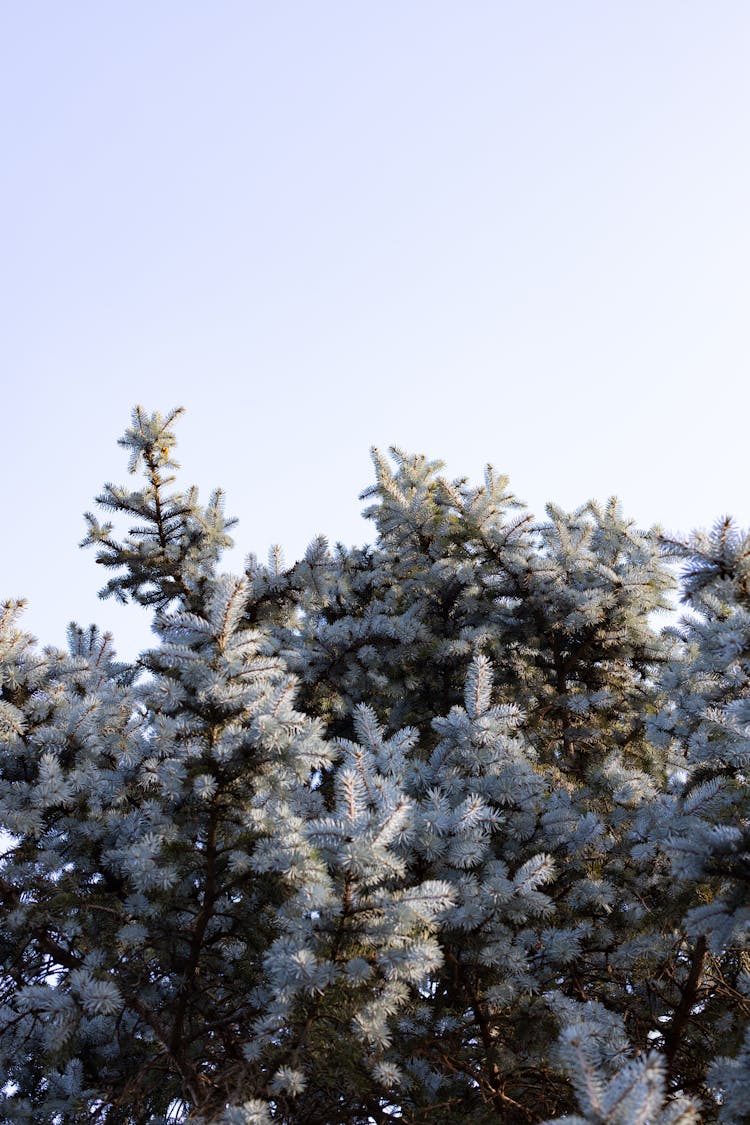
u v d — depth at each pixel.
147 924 6.39
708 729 7.33
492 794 7.05
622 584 10.78
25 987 5.99
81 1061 6.66
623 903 7.47
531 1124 6.64
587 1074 4.23
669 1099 6.09
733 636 5.90
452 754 7.18
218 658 6.09
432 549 11.23
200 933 6.25
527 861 6.74
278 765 6.06
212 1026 6.31
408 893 5.41
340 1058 5.41
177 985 6.73
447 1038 6.65
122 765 6.93
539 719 10.77
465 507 11.12
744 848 5.73
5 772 6.94
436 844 6.28
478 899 6.30
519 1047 6.70
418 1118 6.01
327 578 11.04
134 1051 6.71
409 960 5.33
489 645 10.66
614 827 7.92
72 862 6.79
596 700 10.71
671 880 7.28
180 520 11.63
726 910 5.81
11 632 7.61
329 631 10.07
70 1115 6.36
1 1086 6.73
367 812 5.53
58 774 6.54
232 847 6.06
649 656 11.25
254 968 6.71
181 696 5.95
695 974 7.06
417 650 10.16
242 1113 4.96
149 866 5.97
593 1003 6.52
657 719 7.81
